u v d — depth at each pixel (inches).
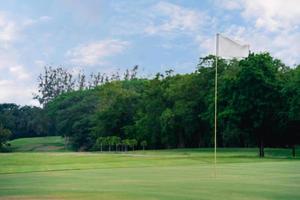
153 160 1771.7
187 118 3614.7
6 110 6919.3
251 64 2511.1
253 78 2495.1
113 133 4478.3
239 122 2568.9
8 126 6496.1
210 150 3218.5
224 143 3762.3
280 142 2800.2
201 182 834.2
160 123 3853.3
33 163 1600.6
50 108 6082.7
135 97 4498.0
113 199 579.5
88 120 5034.5
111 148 4357.8
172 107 3927.2
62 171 1216.8
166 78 4084.6
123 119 4461.1
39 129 6412.4
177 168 1328.7
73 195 625.3
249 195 628.4
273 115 2539.4
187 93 3668.8
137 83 5457.7
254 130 2566.4
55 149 5349.4
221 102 2839.6
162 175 1026.7
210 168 1327.5
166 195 622.8
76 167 1393.9
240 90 2534.5
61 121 5315.0
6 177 993.5
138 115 4227.4
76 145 5172.2
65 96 6156.5
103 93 4628.4
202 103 3585.1
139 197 600.4
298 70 2596.0
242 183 807.1
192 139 3941.9
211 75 3558.1
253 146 3688.5
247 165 1491.1
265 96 2496.3
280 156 2455.7
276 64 2822.3
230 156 2258.9
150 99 4010.8
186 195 623.5
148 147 4195.4
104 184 798.5
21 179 931.3
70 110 5265.8
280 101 2532.0
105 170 1244.5
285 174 1053.2
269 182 829.8
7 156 1994.3
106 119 4448.8
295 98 2411.4
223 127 3189.0
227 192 663.8
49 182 851.4
